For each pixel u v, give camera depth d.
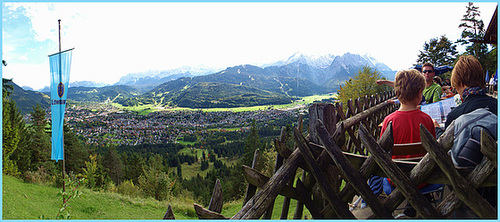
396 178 1.49
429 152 1.43
